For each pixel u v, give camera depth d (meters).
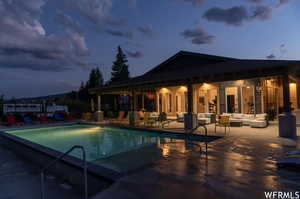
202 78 10.10
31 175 5.86
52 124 15.92
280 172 4.16
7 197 4.40
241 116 12.39
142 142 9.83
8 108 19.84
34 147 7.41
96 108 26.34
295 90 15.21
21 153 8.43
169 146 7.40
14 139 9.38
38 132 13.85
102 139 11.11
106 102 31.19
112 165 5.44
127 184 3.72
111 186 3.66
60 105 24.25
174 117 17.89
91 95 34.34
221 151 5.95
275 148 6.18
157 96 20.31
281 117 7.99
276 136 8.22
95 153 8.03
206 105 16.48
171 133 10.44
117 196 3.27
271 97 14.88
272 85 14.70
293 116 7.75
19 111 20.56
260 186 3.50
